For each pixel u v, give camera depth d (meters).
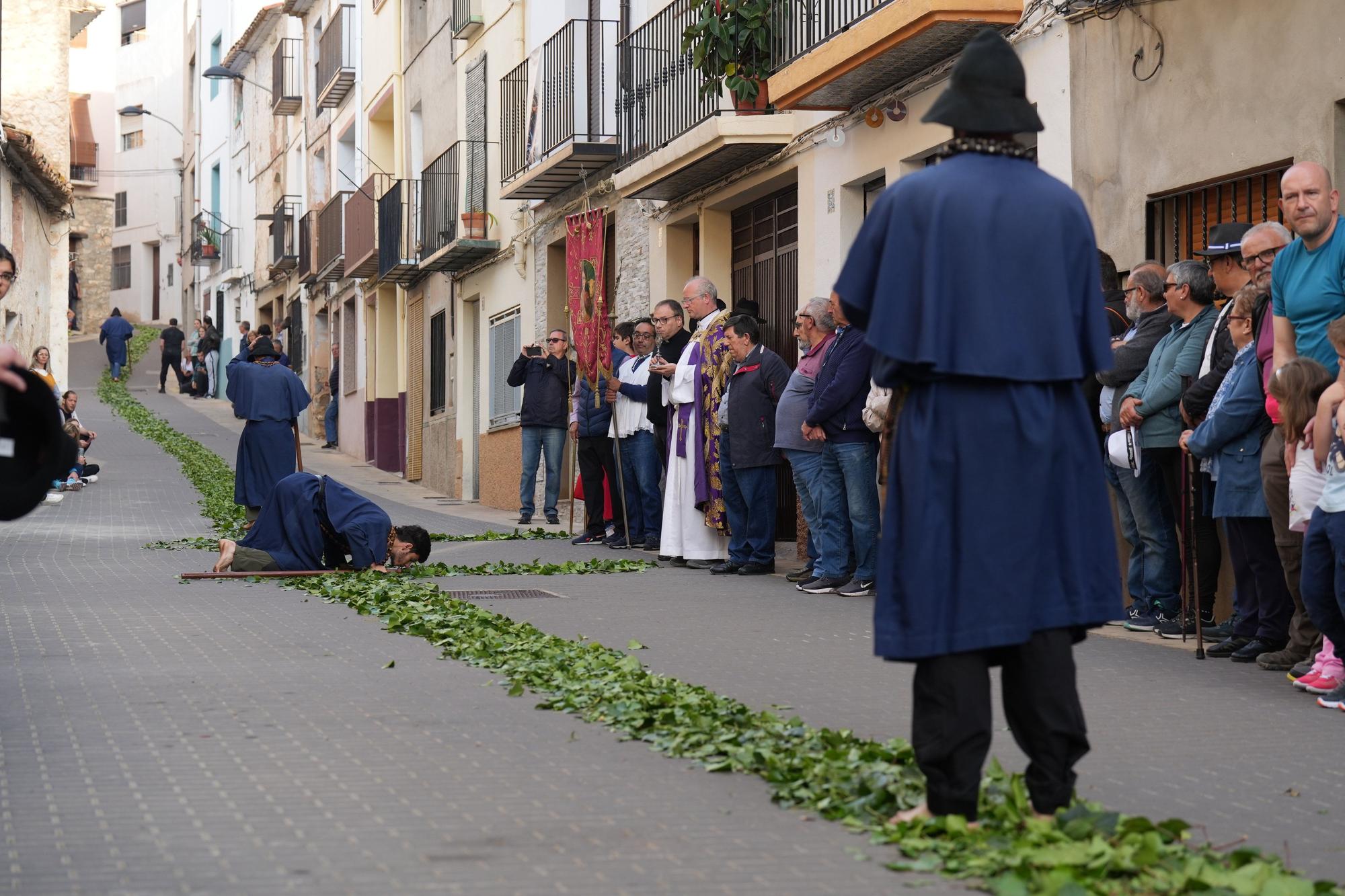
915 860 4.44
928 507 4.57
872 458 11.22
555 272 21.94
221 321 53.38
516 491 23.17
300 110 40.56
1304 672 7.61
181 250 63.78
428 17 28.45
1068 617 4.63
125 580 12.65
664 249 18.06
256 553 12.91
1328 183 7.72
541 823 4.94
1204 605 9.23
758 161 15.85
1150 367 9.12
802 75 13.68
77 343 62.69
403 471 31.22
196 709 6.87
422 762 5.83
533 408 19.05
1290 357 7.90
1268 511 8.02
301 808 5.12
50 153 29.81
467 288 26.36
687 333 14.85
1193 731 6.50
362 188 32.28
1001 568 4.54
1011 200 4.59
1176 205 10.70
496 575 13.02
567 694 7.14
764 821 4.96
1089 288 4.69
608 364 15.72
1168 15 10.51
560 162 19.55
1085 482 4.70
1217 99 10.13
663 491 15.52
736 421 12.91
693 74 16.58
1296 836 4.91
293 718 6.68
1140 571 9.55
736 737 6.09
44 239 28.83
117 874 4.36
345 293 36.09
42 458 4.66
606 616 10.23
